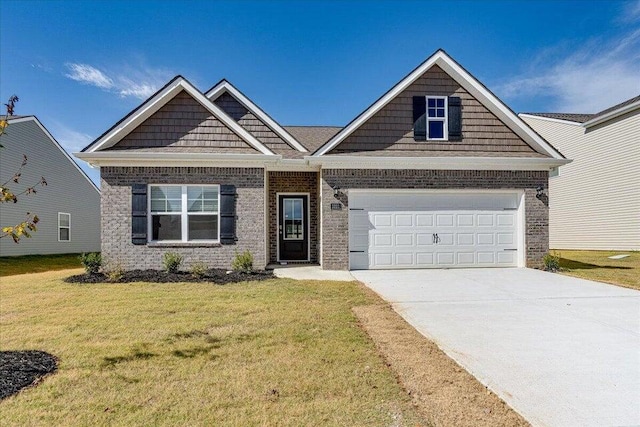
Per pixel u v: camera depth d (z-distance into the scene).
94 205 25.09
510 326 5.42
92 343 4.64
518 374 3.80
